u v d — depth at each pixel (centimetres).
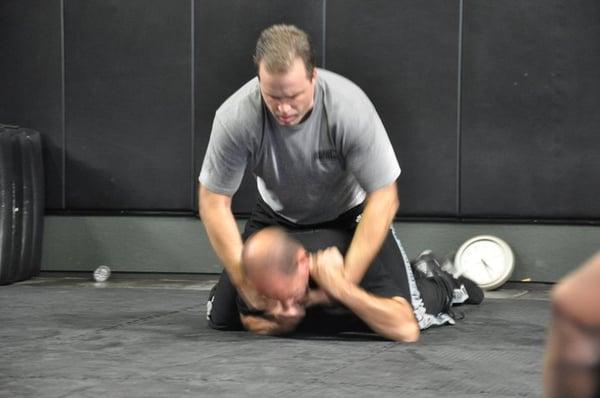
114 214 708
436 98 649
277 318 390
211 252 698
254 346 396
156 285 661
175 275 704
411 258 660
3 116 715
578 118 634
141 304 550
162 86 692
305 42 334
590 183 635
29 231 684
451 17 643
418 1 647
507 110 641
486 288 628
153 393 307
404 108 653
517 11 635
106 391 311
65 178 709
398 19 650
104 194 705
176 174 695
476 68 643
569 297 64
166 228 702
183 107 690
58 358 373
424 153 652
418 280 458
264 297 372
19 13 709
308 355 374
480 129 645
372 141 363
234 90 681
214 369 347
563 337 65
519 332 439
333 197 396
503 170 645
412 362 359
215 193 388
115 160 702
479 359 367
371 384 319
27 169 681
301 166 378
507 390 310
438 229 660
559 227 646
